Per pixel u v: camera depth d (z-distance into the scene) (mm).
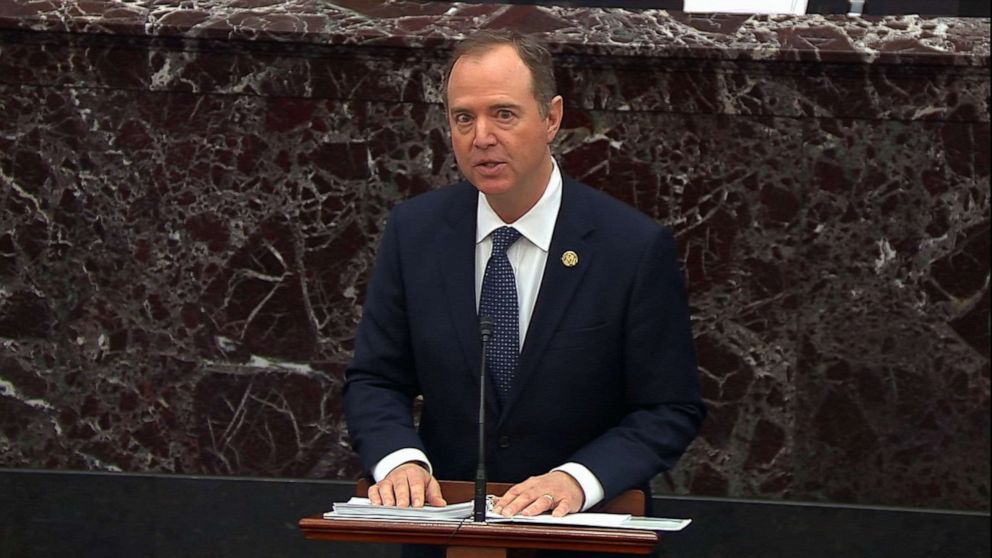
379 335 11562
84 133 15906
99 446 16031
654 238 11172
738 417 15633
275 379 15945
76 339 16031
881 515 15398
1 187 15992
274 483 15836
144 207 15938
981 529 15297
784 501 15570
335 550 15766
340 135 15812
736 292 15586
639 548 8945
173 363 15984
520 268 11219
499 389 11086
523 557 10273
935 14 16234
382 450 10758
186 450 15992
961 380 15477
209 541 15883
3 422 16078
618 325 11016
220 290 15938
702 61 15320
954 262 15445
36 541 15984
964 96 15320
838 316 15555
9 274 16031
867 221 15469
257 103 15805
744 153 15508
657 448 10820
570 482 10227
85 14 15688
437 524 9164
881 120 15422
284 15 15734
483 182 10594
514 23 15695
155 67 15789
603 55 15312
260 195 15883
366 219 15844
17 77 15852
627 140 15547
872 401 15547
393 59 15648
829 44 15312
